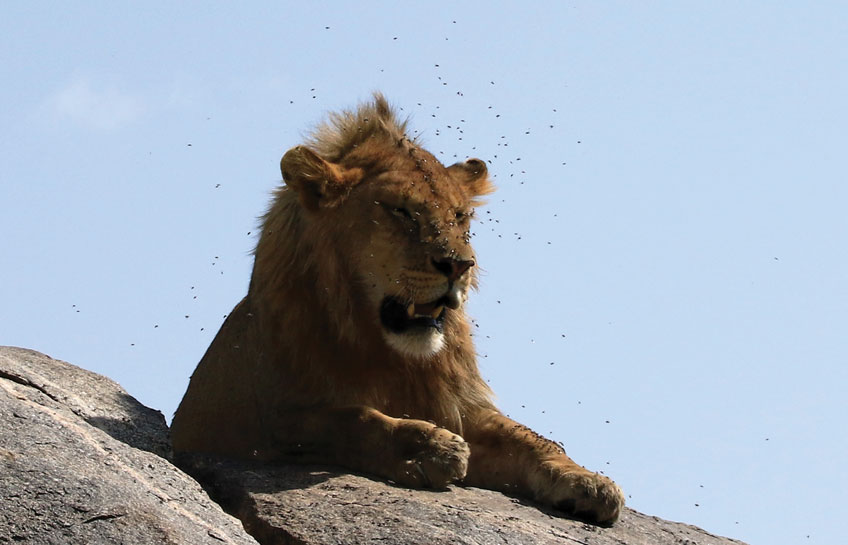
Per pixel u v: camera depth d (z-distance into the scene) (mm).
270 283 14734
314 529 11859
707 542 14375
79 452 11016
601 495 13672
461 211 14641
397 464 13438
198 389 15875
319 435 14016
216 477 13359
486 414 15047
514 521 12594
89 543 9797
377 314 14297
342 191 14398
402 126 15875
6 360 13773
